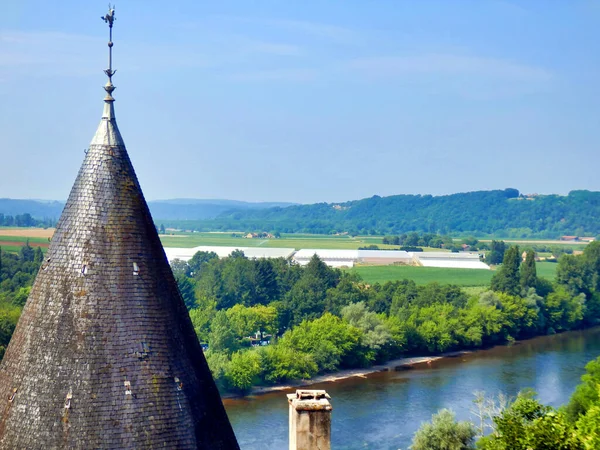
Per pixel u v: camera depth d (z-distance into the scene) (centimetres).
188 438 2500
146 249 2619
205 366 2697
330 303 18588
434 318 17325
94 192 2611
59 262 2556
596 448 4606
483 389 12769
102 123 2700
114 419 2411
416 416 11181
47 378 2442
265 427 10838
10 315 10569
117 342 2484
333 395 12731
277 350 14012
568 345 17638
